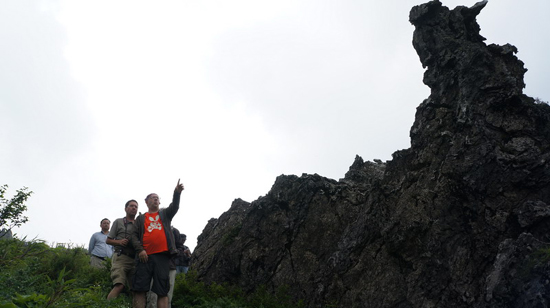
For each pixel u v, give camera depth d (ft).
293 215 34.35
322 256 31.12
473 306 21.18
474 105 26.13
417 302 23.48
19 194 24.03
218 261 35.55
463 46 28.40
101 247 34.14
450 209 24.63
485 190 23.67
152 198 21.93
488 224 22.89
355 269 27.43
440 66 29.25
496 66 26.86
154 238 20.76
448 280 22.95
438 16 30.76
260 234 34.81
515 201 22.70
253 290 31.96
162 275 20.42
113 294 22.54
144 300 20.08
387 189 28.53
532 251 19.83
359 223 29.17
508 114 24.94
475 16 30.55
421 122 29.07
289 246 33.12
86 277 28.12
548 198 21.97
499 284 20.08
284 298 29.53
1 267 20.34
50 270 26.68
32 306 13.23
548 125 24.09
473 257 22.68
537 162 22.80
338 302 27.12
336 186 35.14
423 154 27.63
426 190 26.05
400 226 26.16
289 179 36.73
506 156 23.54
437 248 24.07
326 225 32.78
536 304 18.24
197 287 31.30
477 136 25.09
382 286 25.50
